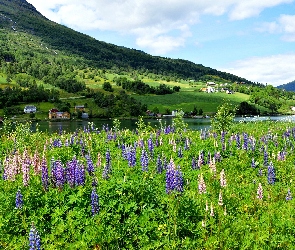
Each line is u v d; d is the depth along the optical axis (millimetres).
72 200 11586
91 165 15398
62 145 25703
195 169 18672
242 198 14289
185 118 170500
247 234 10492
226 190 14492
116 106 192000
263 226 11297
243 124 49625
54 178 13570
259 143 27469
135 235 10078
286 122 55094
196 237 10352
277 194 14828
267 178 16766
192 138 30000
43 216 11383
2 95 195375
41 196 12367
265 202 13734
